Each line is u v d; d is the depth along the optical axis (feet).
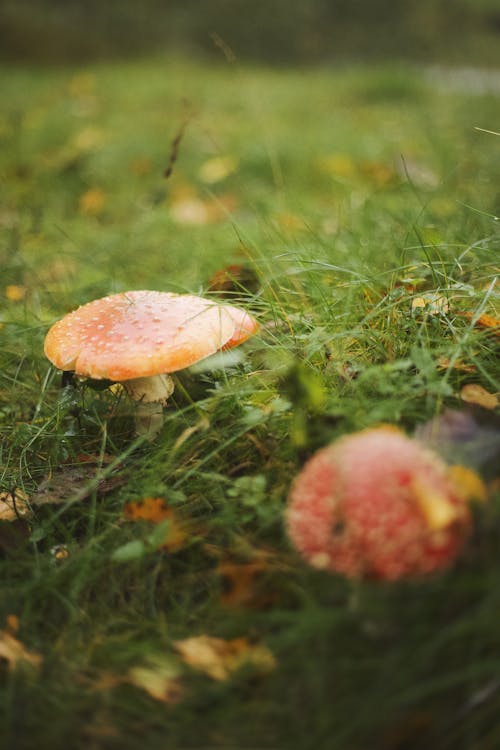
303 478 1.18
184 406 1.62
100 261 2.38
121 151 3.99
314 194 3.11
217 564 1.34
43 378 1.81
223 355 1.55
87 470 1.54
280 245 2.07
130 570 1.35
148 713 1.16
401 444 1.15
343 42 12.53
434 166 3.26
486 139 3.22
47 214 2.96
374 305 1.65
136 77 8.09
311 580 1.21
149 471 1.44
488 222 1.94
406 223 2.08
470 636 1.09
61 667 1.23
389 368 1.38
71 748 1.13
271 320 1.74
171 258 2.37
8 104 5.67
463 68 10.19
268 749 1.09
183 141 4.15
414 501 1.10
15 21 10.03
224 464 1.45
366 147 3.91
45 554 1.39
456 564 1.12
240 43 12.16
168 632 1.26
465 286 1.56
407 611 1.10
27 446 1.57
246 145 4.02
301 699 1.12
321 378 1.49
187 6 12.62
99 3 11.76
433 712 1.07
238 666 1.17
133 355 1.40
